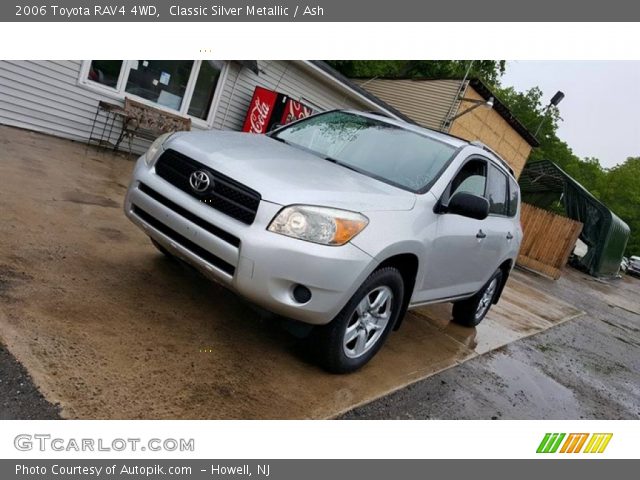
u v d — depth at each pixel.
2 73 7.71
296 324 3.14
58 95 8.41
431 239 3.60
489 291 5.84
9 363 2.43
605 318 11.56
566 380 5.38
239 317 3.79
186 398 2.66
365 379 3.60
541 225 16.30
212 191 3.05
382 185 3.59
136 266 4.07
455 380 4.24
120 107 9.01
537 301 10.34
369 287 3.21
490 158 4.74
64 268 3.62
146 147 10.04
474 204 3.54
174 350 3.05
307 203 2.92
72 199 5.33
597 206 21.19
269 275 2.84
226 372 3.02
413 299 3.82
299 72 12.68
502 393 4.34
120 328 3.07
